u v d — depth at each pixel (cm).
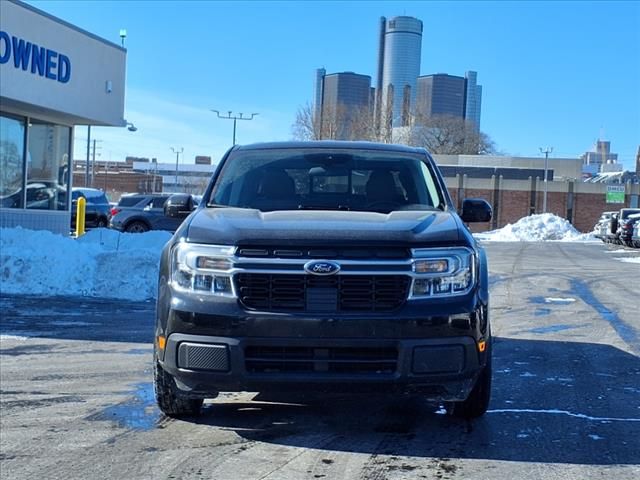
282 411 543
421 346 427
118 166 13625
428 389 439
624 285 1504
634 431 504
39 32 1627
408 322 426
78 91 1783
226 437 484
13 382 635
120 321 945
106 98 1903
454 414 523
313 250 435
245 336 428
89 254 1259
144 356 742
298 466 432
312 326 424
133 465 434
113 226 2659
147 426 509
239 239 441
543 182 6188
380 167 596
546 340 861
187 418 523
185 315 439
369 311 429
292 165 596
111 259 1222
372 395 442
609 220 3812
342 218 486
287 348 429
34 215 1806
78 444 473
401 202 563
